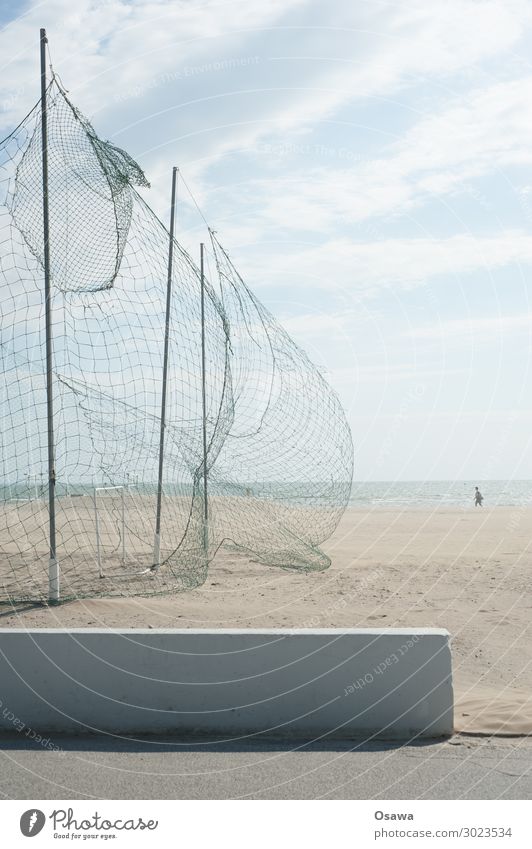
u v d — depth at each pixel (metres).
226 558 16.33
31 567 15.07
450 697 5.94
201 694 5.99
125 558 15.91
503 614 10.91
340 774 5.13
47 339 11.48
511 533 24.22
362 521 31.23
